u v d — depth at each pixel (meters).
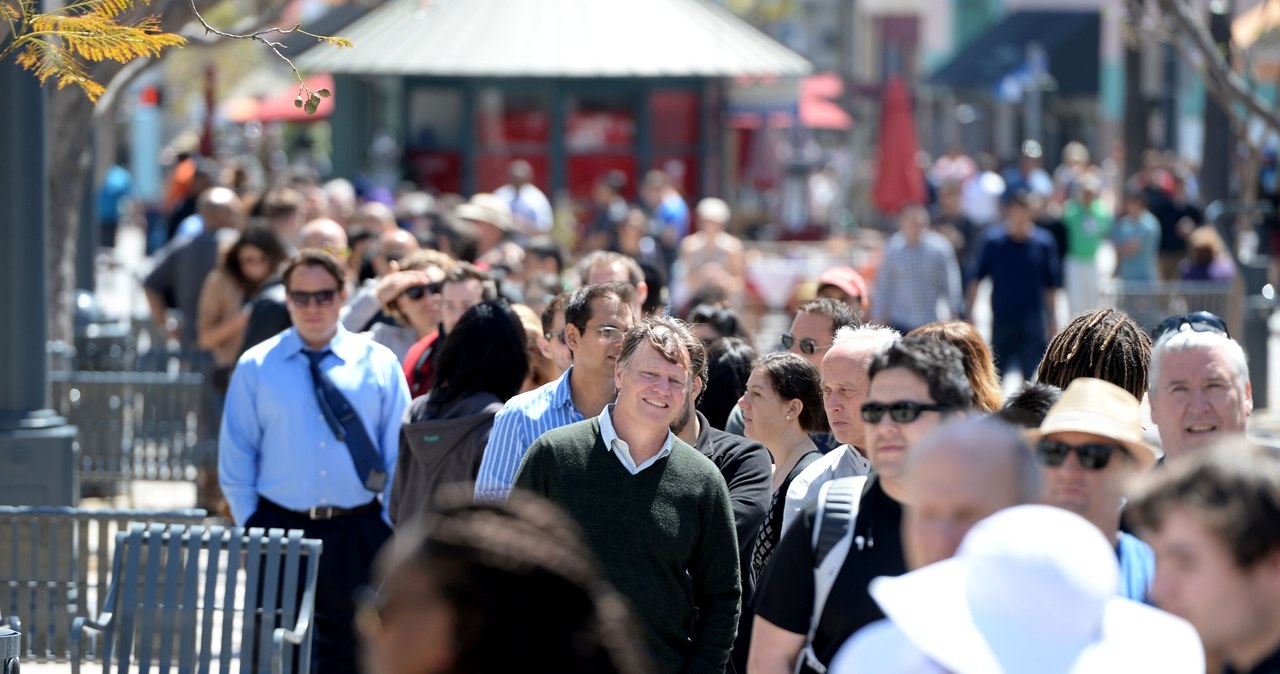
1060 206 83.75
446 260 27.27
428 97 74.06
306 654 19.61
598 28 71.88
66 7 19.81
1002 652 10.09
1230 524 9.66
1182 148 130.00
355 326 28.33
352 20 71.12
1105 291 51.03
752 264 65.00
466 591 7.66
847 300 28.25
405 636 7.73
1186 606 9.94
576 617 7.77
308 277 22.61
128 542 19.77
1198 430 16.41
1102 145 147.62
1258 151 48.06
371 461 22.72
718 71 70.94
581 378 19.48
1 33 21.70
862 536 13.70
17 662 18.30
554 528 8.05
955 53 147.88
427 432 20.61
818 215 100.50
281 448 22.56
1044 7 140.88
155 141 133.88
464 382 20.89
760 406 20.48
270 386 22.61
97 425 35.16
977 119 144.75
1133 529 14.51
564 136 74.50
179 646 20.00
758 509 18.73
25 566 22.52
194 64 109.06
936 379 13.57
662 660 16.97
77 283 46.88
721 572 17.31
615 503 17.00
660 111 74.81
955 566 10.70
